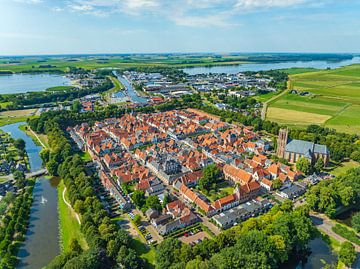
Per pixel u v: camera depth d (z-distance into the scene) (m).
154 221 168.00
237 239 138.62
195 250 134.75
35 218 178.12
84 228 154.25
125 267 132.75
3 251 143.25
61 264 128.50
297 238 141.88
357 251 148.38
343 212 182.75
